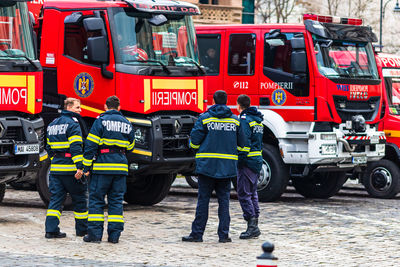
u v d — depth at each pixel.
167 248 14.70
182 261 13.48
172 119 19.22
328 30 21.59
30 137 17.23
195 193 24.73
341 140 21.41
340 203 22.16
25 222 17.45
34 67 17.53
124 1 19.05
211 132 15.17
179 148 19.34
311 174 22.05
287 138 21.69
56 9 19.75
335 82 21.42
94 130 14.88
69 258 13.48
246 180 15.91
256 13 52.38
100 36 18.81
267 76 22.00
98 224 15.09
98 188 15.01
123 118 15.12
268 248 7.95
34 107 17.53
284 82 21.75
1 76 17.02
